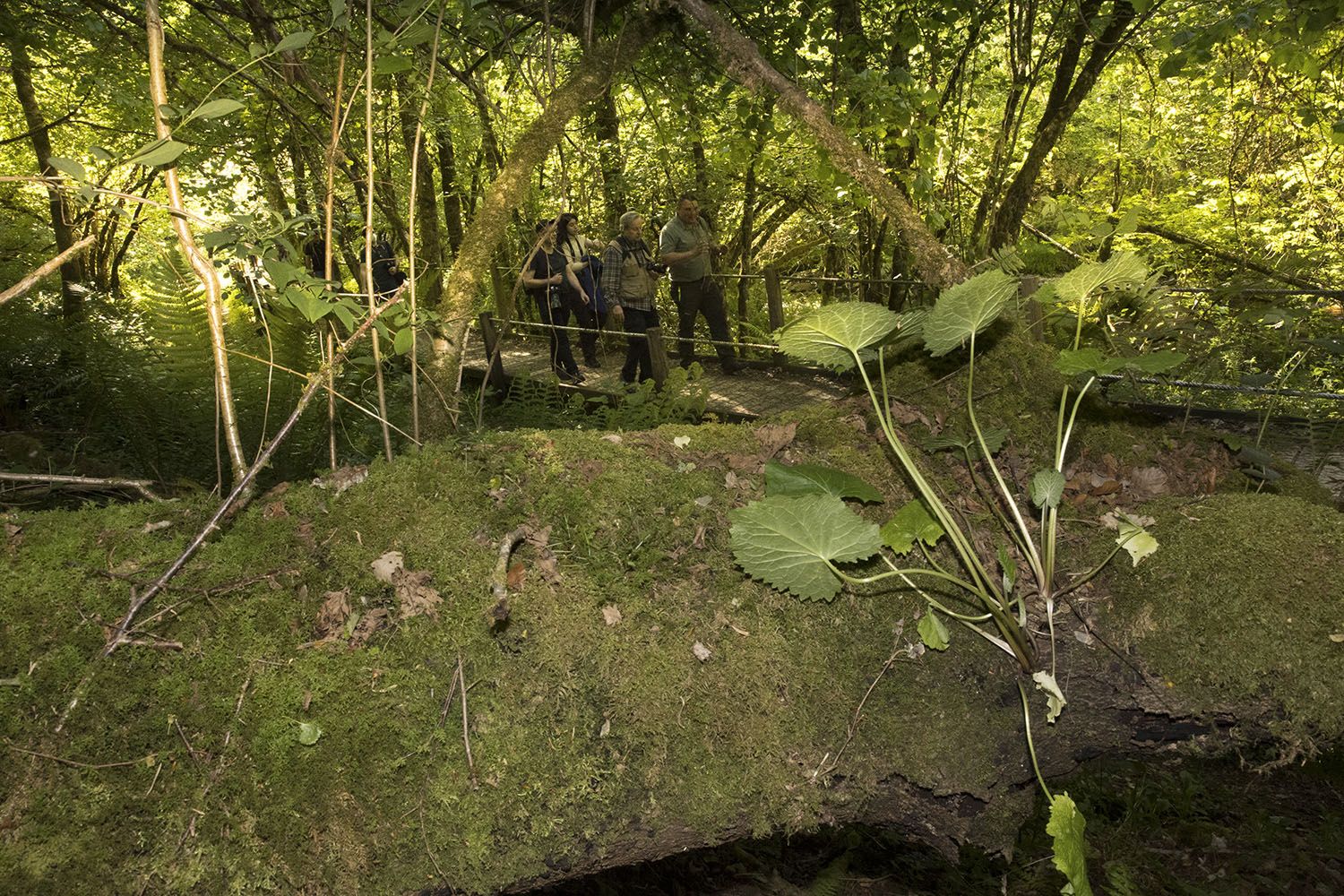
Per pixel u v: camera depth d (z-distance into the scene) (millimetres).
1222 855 3434
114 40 5637
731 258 12125
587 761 1594
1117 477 2104
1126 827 3600
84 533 1627
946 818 1777
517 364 8680
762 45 5527
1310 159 8852
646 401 5676
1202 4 5512
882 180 2414
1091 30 6992
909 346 2338
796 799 1668
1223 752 1811
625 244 7832
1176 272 8031
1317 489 2164
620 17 4816
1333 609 1691
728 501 1921
